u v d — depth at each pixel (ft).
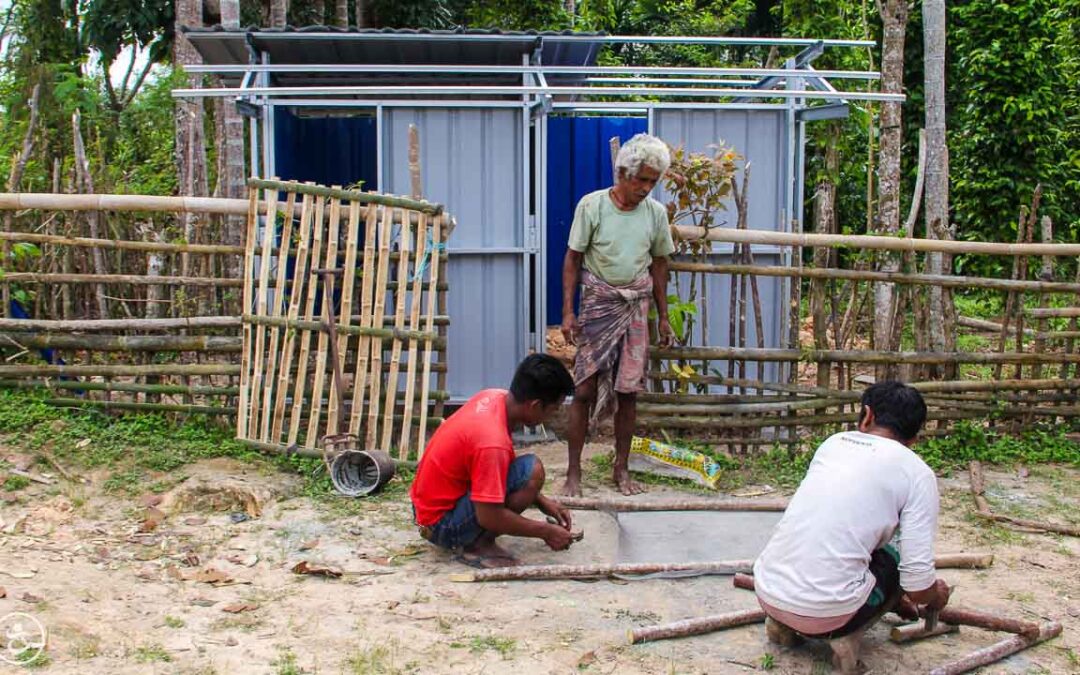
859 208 46.73
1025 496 19.63
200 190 27.89
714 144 24.41
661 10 62.39
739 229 21.48
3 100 44.80
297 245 20.62
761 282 24.22
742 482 20.25
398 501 18.30
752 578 14.61
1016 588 15.10
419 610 13.74
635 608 14.05
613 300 18.84
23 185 30.50
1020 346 22.74
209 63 27.63
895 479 11.60
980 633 13.50
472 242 23.65
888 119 29.91
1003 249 22.22
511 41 23.94
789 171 24.45
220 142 35.45
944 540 17.15
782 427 21.89
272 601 13.94
